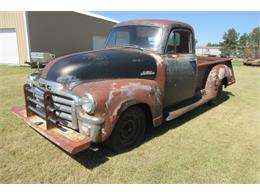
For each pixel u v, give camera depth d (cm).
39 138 379
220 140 401
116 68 347
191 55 474
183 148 366
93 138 294
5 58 1612
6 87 754
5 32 1562
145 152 347
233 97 732
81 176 288
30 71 1187
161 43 405
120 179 285
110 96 299
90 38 2139
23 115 377
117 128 322
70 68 322
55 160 319
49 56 678
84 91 298
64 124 319
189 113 550
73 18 1888
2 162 309
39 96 348
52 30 1689
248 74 1395
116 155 336
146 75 378
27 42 1491
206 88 595
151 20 439
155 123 375
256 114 554
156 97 366
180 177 293
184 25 450
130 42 430
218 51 4303
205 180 290
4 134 390
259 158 345
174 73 427
